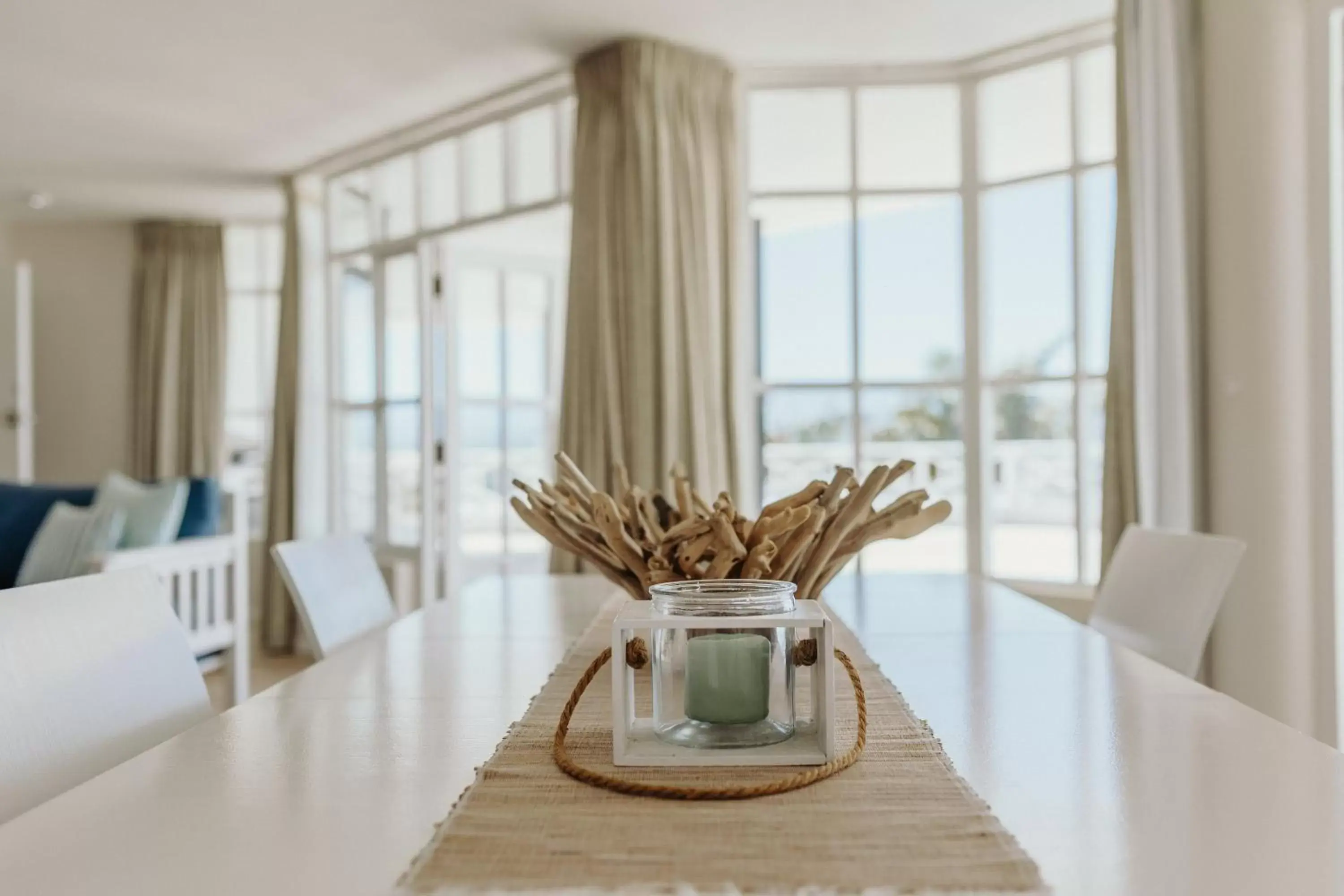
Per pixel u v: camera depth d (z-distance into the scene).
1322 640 2.54
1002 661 1.29
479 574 4.74
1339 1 2.50
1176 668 1.55
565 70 3.69
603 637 1.46
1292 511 2.53
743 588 0.90
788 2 3.14
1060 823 0.72
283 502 4.98
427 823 0.73
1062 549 3.54
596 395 3.54
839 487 1.27
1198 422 2.72
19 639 1.00
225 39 3.36
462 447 4.72
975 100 3.68
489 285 4.80
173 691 1.16
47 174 4.91
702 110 3.54
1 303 5.32
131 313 5.85
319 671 1.26
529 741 0.92
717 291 3.56
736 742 0.86
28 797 0.95
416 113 4.11
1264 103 2.54
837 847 0.67
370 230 4.79
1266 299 2.54
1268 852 0.67
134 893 0.62
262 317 5.99
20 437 5.17
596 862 0.65
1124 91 2.91
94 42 3.37
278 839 0.70
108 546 3.42
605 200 3.50
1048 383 3.56
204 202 5.47
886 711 1.02
